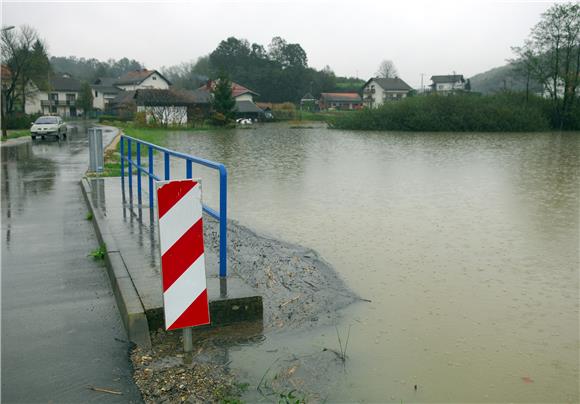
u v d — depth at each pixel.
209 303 4.63
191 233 3.88
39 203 10.34
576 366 4.21
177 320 3.92
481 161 21.88
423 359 4.25
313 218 9.80
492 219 9.87
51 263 6.34
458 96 56.25
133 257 5.95
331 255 7.27
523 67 57.94
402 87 121.44
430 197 12.38
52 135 33.06
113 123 67.62
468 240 8.27
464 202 11.73
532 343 4.61
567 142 36.03
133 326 4.34
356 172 17.50
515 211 10.66
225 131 54.22
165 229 3.81
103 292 5.37
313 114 96.38
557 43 55.53
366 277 6.35
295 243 7.86
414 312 5.26
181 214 3.84
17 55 54.69
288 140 38.31
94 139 14.49
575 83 55.38
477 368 4.14
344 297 5.60
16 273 5.94
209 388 3.62
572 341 4.67
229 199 11.85
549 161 21.97
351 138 41.22
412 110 55.31
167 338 4.38
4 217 9.02
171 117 60.31
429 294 5.80
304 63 131.00
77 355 4.02
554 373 4.09
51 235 7.74
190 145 32.03
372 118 57.31
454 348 4.47
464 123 53.75
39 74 60.62
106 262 6.22
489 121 53.19
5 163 18.08
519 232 8.82
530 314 5.28
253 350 4.27
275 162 21.08
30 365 3.85
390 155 24.92
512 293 5.89
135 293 4.79
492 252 7.58
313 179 15.55
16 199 10.78
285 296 5.50
